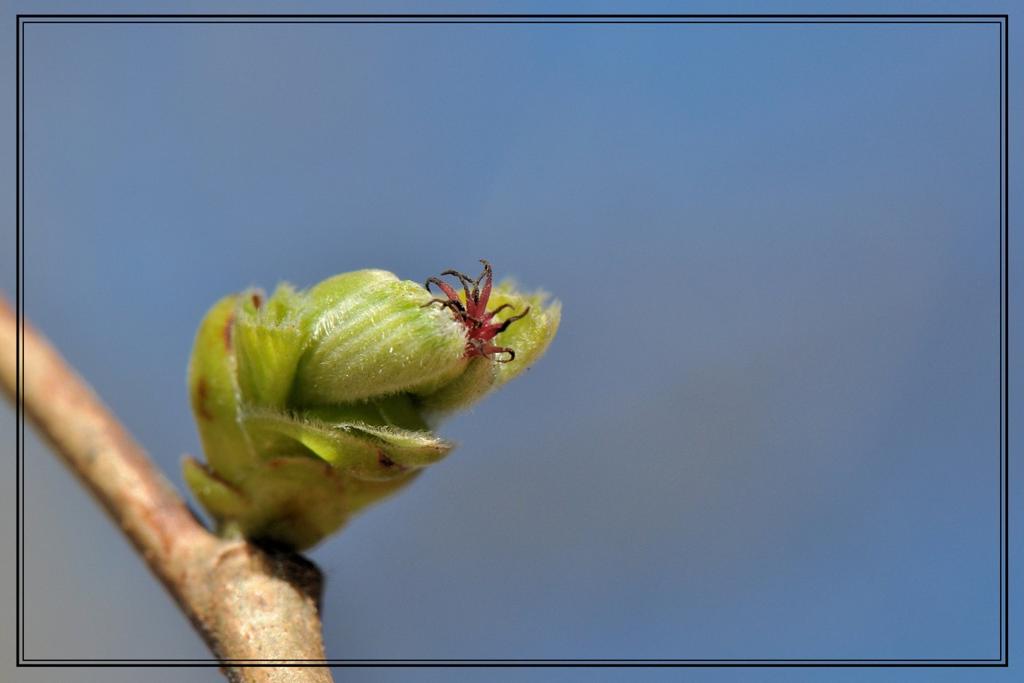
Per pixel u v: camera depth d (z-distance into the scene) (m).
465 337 0.12
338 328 0.13
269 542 0.13
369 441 0.12
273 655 0.12
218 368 0.13
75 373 0.13
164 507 0.13
